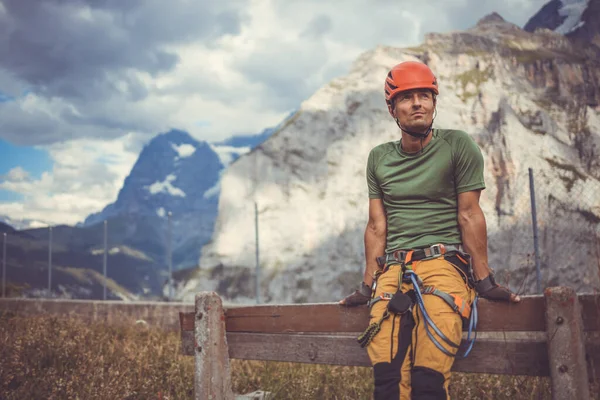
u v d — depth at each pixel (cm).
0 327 786
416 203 314
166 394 493
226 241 10438
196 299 377
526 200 2952
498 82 11012
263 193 10638
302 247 9900
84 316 1406
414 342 282
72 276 17025
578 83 11044
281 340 367
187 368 587
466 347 302
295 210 10256
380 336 289
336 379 524
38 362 585
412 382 275
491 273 298
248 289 9738
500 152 8938
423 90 307
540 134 9375
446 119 10031
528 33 14338
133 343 717
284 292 9344
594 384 277
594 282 546
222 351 377
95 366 560
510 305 289
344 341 345
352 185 10269
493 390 421
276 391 488
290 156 10931
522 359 291
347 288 9044
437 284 291
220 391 372
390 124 10812
